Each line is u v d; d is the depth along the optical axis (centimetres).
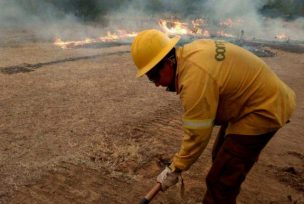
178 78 235
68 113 498
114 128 462
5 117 471
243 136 252
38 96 558
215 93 229
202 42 244
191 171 380
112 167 372
